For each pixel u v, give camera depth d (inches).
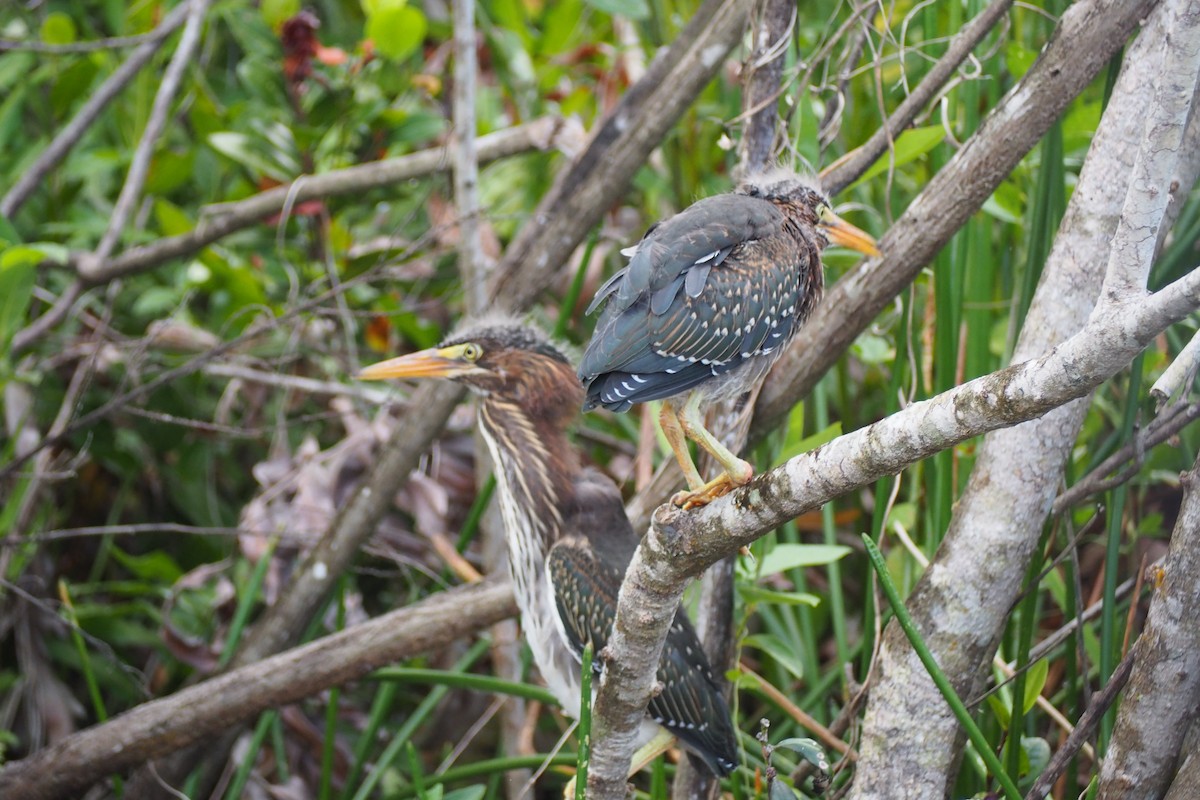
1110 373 171.5
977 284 332.2
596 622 321.4
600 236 467.2
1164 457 350.3
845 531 438.0
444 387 382.3
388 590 463.5
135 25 482.0
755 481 203.3
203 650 398.9
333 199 430.9
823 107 394.9
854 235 287.0
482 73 523.5
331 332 448.1
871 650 328.5
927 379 338.3
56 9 514.3
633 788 270.8
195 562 456.1
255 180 462.9
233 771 409.7
